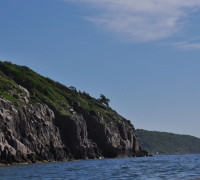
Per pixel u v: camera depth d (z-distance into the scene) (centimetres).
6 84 17238
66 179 7669
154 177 7812
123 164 12912
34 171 9644
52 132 16600
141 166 11612
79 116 19175
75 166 11756
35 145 15025
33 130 15412
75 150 17462
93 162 14575
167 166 11544
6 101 14488
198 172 8938
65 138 17600
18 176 8294
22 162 13512
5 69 19912
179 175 8156
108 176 8194
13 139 13475
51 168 10794
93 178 7800
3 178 7900
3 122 13525
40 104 17038
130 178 7694
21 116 14962
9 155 12862
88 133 19912
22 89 18100
